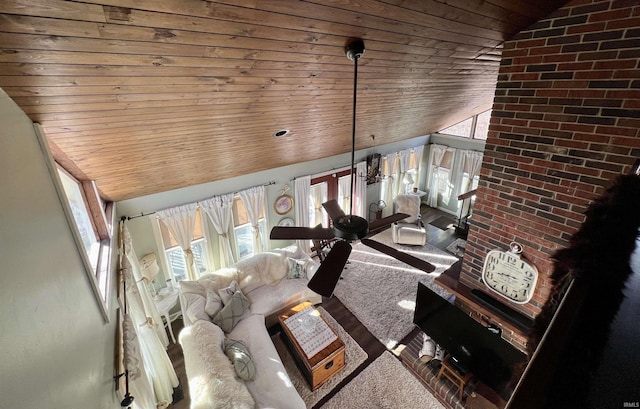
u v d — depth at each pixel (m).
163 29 1.08
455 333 2.81
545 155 2.09
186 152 2.59
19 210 0.80
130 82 1.34
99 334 1.41
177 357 3.75
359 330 4.00
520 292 2.45
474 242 2.74
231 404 2.40
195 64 1.36
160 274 4.14
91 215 2.44
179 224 4.04
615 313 0.48
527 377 0.40
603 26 1.66
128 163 2.38
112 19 0.96
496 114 2.28
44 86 1.13
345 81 2.11
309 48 1.53
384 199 6.87
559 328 0.46
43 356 0.71
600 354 0.40
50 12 0.85
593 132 1.84
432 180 7.39
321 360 3.15
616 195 0.70
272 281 4.45
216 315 3.65
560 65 1.88
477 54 2.34
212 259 4.54
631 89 1.65
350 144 4.72
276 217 5.13
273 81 1.77
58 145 1.67
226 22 1.14
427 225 6.75
